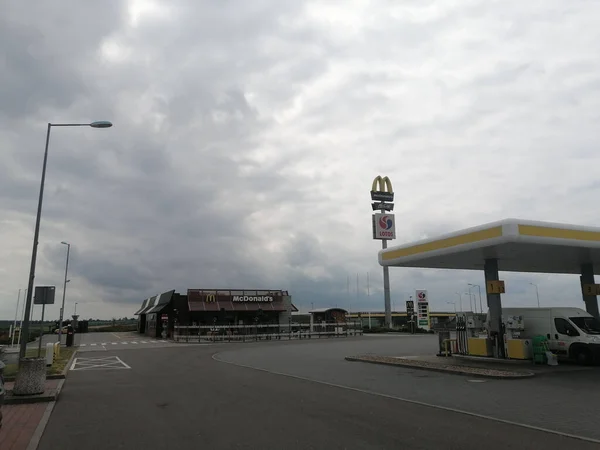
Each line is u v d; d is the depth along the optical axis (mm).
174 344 36906
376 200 59625
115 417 9273
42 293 16281
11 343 34750
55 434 7938
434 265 23078
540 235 15961
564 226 16547
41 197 16656
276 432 7824
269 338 42719
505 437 7418
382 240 58969
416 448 6809
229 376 15789
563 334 18375
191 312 47656
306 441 7234
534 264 22719
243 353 26484
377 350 27031
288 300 51000
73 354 26188
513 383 13438
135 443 7289
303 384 13656
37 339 47781
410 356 22031
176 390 12742
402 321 83125
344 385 13375
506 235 15680
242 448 6906
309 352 26375
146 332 60500
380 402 10609
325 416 9086
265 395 11711
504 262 21828
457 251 18109
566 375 15000
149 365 20172
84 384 14281
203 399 11219
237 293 48781
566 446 6887
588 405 10094
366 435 7578
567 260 21234
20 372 11344
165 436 7684
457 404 10297
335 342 36000
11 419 9109
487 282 19938
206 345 35188
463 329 21031
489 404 10258
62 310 38719
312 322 48938
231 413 9461
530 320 19625
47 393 11484
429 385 13227
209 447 6988
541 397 11125
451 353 21406
